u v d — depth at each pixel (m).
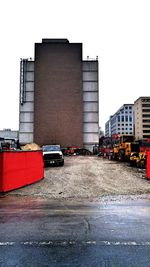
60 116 69.62
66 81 70.75
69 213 7.24
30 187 12.64
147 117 158.88
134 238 5.13
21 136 69.06
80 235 5.31
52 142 68.81
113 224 6.11
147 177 15.69
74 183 14.06
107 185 13.26
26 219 6.57
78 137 69.25
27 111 69.81
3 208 7.95
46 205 8.43
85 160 39.84
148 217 6.76
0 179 10.98
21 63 70.75
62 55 71.44
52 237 5.20
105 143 62.72
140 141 31.42
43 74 70.56
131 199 9.52
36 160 14.97
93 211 7.48
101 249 4.57
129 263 4.02
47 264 4.00
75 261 4.10
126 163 31.33
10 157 11.55
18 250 4.54
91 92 71.19
